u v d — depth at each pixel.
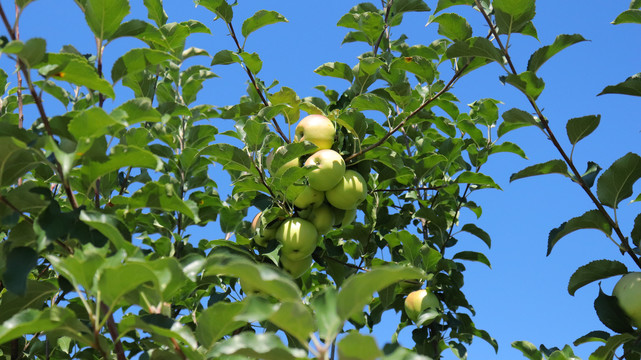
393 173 3.84
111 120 1.95
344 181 3.30
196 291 3.55
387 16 4.41
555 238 2.91
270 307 1.54
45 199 2.10
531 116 2.92
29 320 1.78
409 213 4.40
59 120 2.14
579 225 2.89
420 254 3.74
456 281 3.86
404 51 4.12
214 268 1.65
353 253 3.97
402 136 4.73
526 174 2.95
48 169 3.09
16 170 2.18
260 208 3.23
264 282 1.58
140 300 2.10
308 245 3.21
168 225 3.29
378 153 3.50
